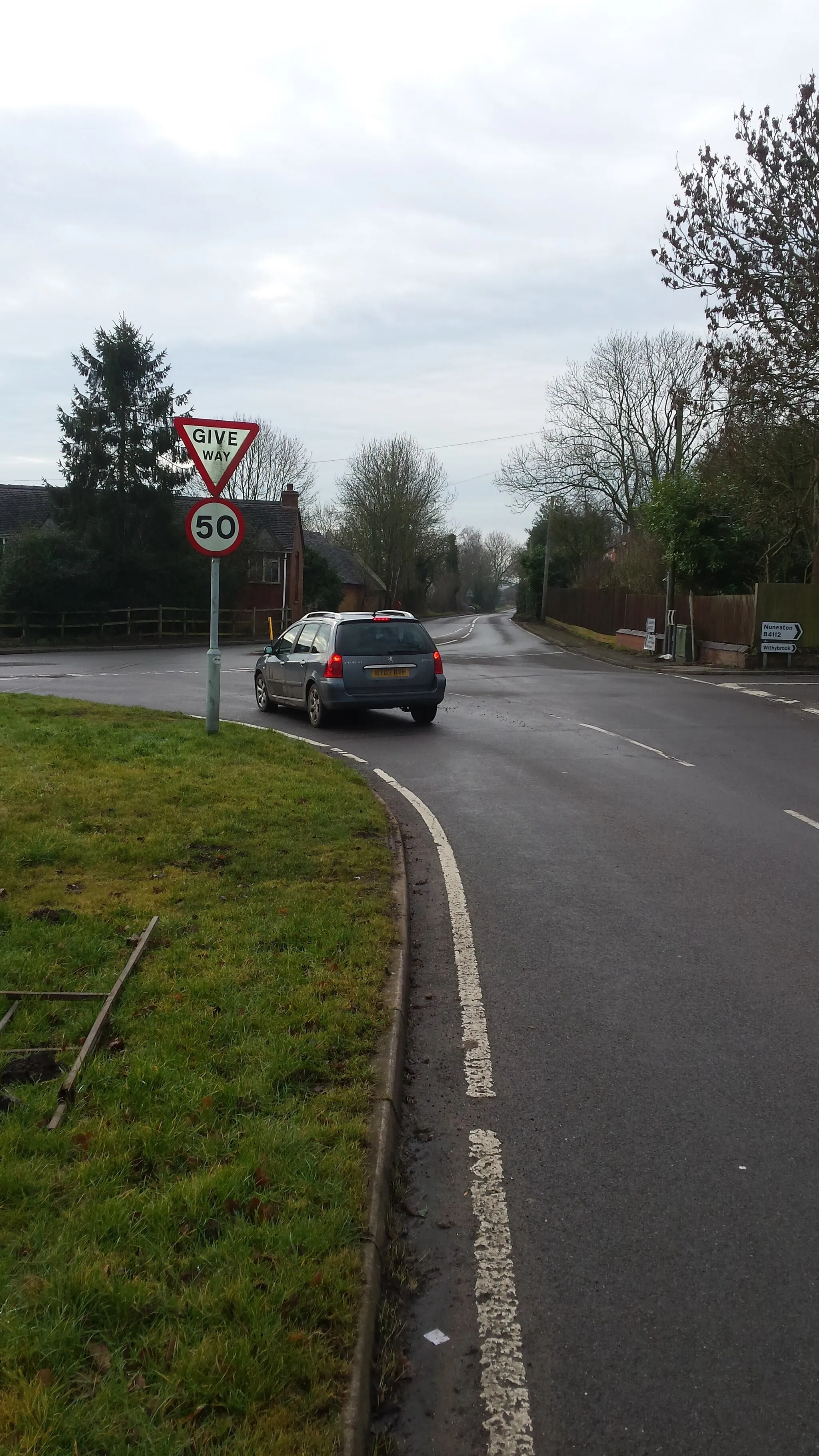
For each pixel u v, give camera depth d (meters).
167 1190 3.17
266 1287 2.78
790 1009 5.09
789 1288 3.04
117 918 5.63
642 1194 3.52
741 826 9.04
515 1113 4.05
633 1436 2.51
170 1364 2.51
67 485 41.72
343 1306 2.73
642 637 35.66
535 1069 4.43
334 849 7.41
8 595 39.91
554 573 68.38
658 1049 4.63
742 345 24.81
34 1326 2.57
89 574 40.62
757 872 7.57
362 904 6.14
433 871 7.49
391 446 76.06
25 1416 2.30
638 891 7.05
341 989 4.82
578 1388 2.66
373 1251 2.99
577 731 14.82
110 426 41.53
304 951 5.26
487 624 72.19
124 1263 2.83
